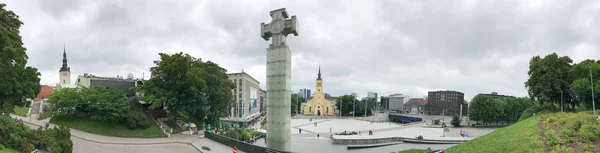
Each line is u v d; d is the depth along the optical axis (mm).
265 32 36344
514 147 25016
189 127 50500
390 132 79312
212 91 55469
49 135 27406
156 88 47375
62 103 44281
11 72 30562
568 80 54312
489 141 30000
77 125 43469
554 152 20266
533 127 31234
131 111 46250
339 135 67562
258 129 79062
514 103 102000
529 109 62406
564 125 27969
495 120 99688
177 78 49750
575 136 23375
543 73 55031
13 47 30000
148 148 36844
